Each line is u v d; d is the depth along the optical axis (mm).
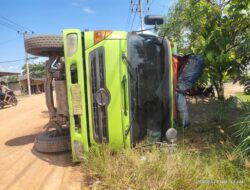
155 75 4934
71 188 4078
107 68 4609
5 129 9109
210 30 7660
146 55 4863
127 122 4711
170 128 4891
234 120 6434
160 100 4980
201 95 10648
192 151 4816
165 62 4965
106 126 4711
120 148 4730
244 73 7594
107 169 4105
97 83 4672
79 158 4777
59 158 5500
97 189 3834
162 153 4387
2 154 6051
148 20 5070
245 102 7691
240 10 6727
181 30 9617
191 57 5938
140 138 4898
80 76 4645
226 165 3908
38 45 5539
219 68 8109
